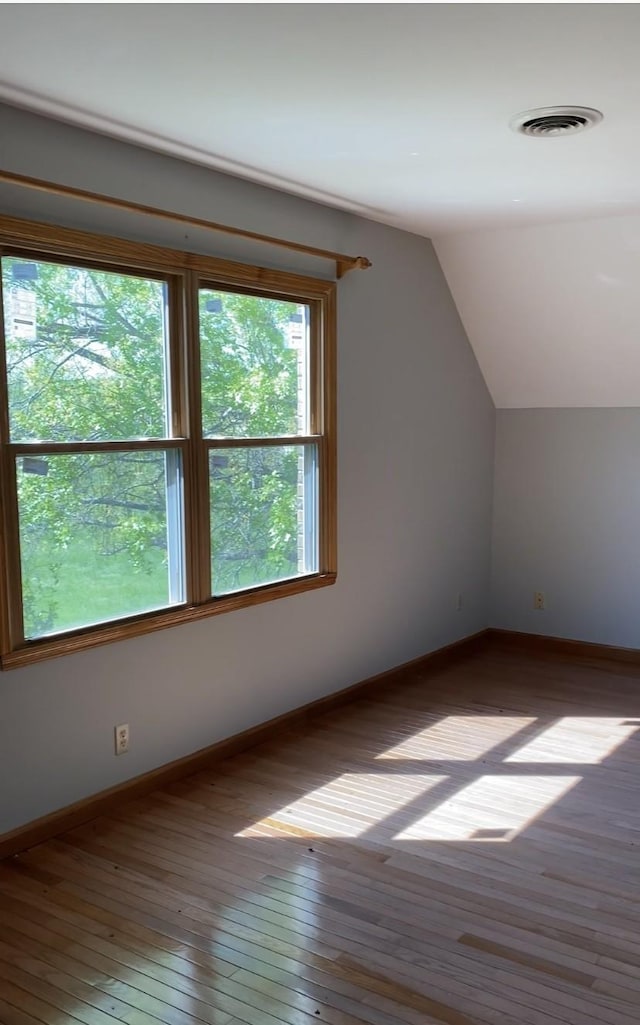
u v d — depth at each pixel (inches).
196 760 139.0
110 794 125.1
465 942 93.6
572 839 116.7
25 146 107.0
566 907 100.3
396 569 186.1
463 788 133.0
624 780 136.0
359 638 176.9
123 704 126.5
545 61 90.2
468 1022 81.1
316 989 86.1
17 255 108.3
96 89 98.7
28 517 111.9
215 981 87.4
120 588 125.7
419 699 176.7
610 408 200.2
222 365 140.3
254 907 100.5
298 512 159.3
